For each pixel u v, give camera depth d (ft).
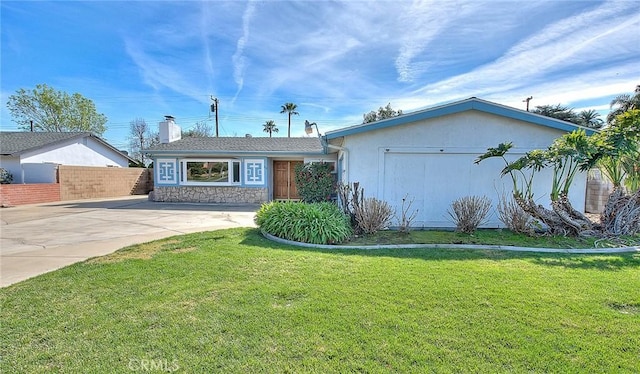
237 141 60.59
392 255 18.56
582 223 23.86
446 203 28.09
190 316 10.55
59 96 98.43
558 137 27.22
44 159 59.67
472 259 17.65
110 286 13.33
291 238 22.52
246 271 15.25
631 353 8.46
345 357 8.25
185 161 53.57
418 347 8.68
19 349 8.70
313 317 10.41
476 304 11.41
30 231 27.40
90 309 11.16
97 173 63.21
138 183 73.67
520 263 16.83
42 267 16.76
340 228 22.26
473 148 27.71
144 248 20.10
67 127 100.68
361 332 9.46
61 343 8.99
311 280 13.94
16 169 56.29
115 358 8.29
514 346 8.75
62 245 21.90
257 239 22.95
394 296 12.12
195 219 35.14
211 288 13.01
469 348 8.64
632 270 15.56
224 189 53.42
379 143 28.09
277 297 12.12
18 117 95.61
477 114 27.61
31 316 10.64
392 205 28.19
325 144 31.27
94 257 18.26
